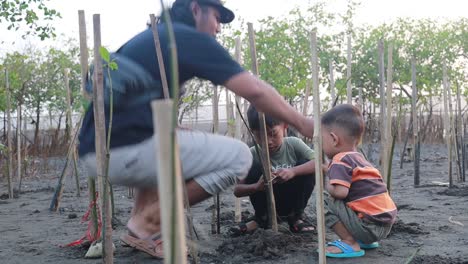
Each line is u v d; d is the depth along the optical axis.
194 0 2.28
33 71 11.42
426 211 3.62
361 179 2.36
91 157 2.35
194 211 3.80
